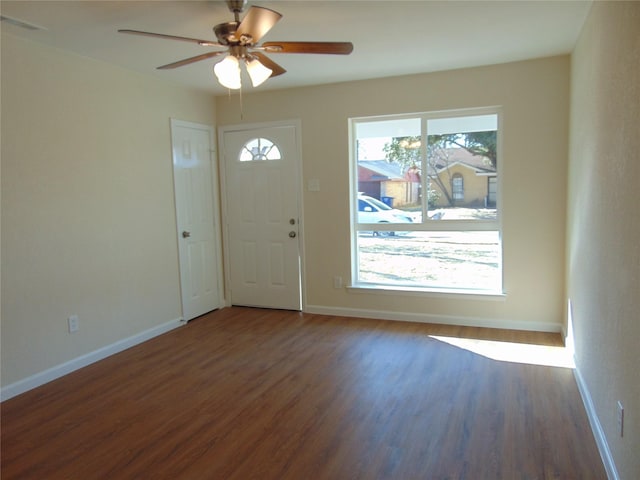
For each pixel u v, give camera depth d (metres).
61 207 3.24
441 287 4.32
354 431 2.42
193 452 2.27
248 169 4.86
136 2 2.47
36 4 2.47
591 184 2.54
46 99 3.13
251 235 4.94
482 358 3.38
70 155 3.30
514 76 3.80
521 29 3.02
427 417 2.54
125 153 3.78
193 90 4.57
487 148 4.05
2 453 2.29
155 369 3.35
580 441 2.27
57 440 2.40
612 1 2.05
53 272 3.19
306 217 4.68
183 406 2.76
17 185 2.94
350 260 4.55
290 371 3.25
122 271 3.76
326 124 4.48
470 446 2.25
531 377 3.02
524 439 2.30
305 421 2.54
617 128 1.93
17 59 2.94
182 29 2.89
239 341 3.93
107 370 3.34
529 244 3.91
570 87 3.60
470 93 3.95
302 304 4.81
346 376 3.13
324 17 2.75
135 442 2.37
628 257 1.73
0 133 2.84
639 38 1.61
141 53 3.35
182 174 4.44
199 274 4.71
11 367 2.93
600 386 2.23
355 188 4.56
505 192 3.93
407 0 2.53
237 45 2.44
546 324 3.93
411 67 3.89
